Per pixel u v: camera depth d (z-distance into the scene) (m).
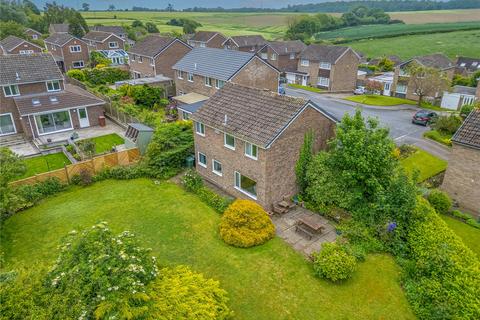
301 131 21.98
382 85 60.59
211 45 88.50
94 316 10.95
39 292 11.71
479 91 48.06
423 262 16.08
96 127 39.38
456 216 22.14
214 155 25.12
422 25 133.12
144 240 19.41
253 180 22.14
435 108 51.00
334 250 17.03
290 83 73.75
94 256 12.08
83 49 76.69
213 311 13.38
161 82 50.41
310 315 14.58
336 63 63.72
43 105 35.66
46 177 24.92
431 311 14.31
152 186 25.75
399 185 19.67
